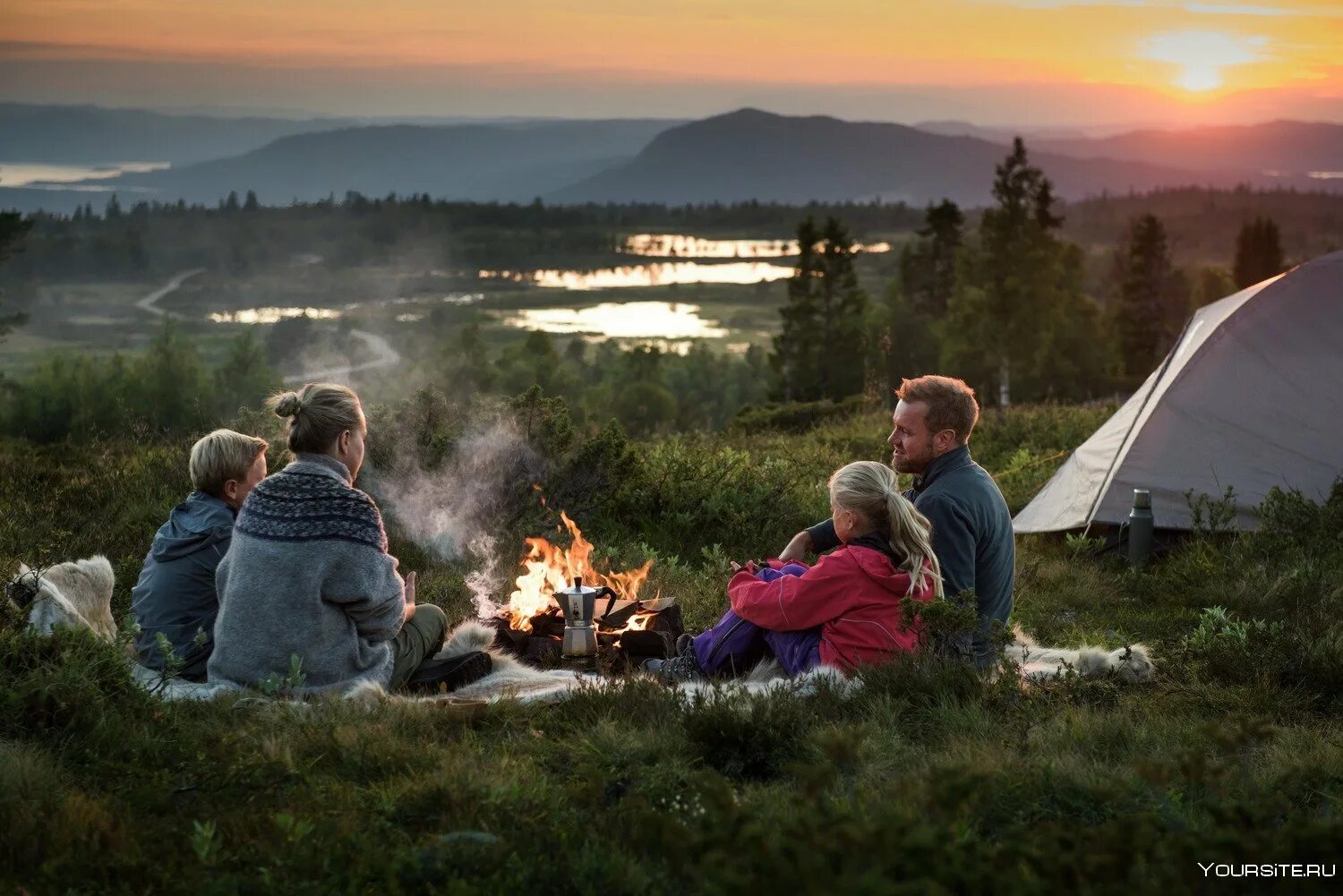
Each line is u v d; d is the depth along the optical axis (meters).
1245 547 8.27
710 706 4.25
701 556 8.33
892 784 3.42
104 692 4.11
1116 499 9.25
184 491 8.95
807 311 102.94
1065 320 87.38
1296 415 9.23
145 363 117.12
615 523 8.67
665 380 147.25
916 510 5.14
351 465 4.81
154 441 11.70
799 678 4.77
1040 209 100.38
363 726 4.04
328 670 4.59
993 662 4.94
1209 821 3.18
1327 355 9.36
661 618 5.89
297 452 4.73
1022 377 85.12
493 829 3.14
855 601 5.01
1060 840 2.72
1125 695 5.10
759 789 3.64
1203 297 149.00
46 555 7.00
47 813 3.18
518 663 5.32
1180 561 8.48
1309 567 7.56
